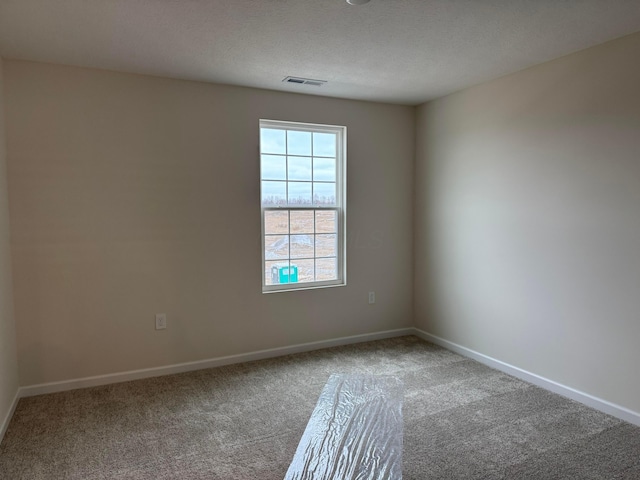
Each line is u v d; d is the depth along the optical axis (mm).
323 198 4188
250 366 3689
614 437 2496
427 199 4352
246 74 3324
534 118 3193
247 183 3725
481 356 3750
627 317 2658
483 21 2387
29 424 2682
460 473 2166
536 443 2439
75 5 2150
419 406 2885
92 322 3256
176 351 3545
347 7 2203
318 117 4000
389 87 3736
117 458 2316
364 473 2088
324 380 3369
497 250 3557
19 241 3020
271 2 2137
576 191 2920
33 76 2998
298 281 4117
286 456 2328
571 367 3002
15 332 3018
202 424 2682
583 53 2832
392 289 4504
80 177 3160
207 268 3619
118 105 3240
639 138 2555
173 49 2779
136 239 3355
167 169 3426
